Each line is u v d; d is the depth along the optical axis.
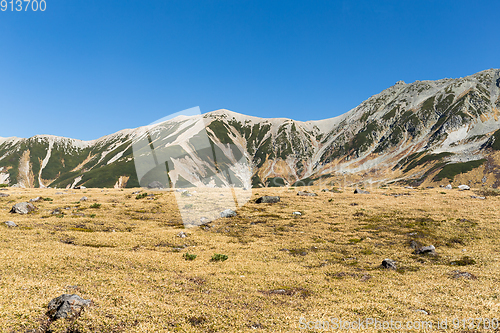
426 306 10.91
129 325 8.41
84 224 26.05
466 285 13.58
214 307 10.32
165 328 8.52
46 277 11.81
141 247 19.94
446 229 26.86
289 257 19.61
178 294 11.58
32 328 7.71
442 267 17.42
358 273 16.25
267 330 8.73
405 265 18.11
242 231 27.03
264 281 14.05
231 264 16.95
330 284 14.02
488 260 18.58
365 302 11.39
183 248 20.72
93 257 15.41
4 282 10.55
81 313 8.59
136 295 10.66
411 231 26.67
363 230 27.62
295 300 11.65
